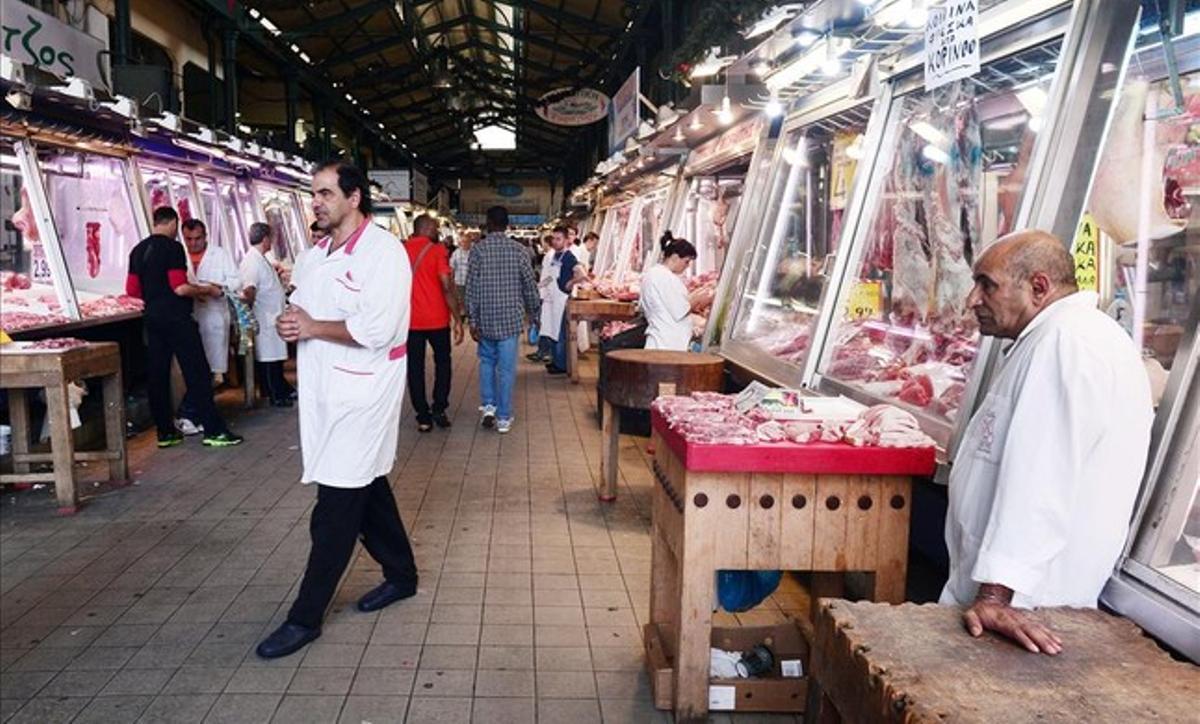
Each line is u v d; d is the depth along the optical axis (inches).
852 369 152.9
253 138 499.5
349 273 125.7
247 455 236.8
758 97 224.5
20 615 137.3
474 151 1505.9
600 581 153.3
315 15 571.2
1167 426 82.1
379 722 108.2
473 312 267.7
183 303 240.7
